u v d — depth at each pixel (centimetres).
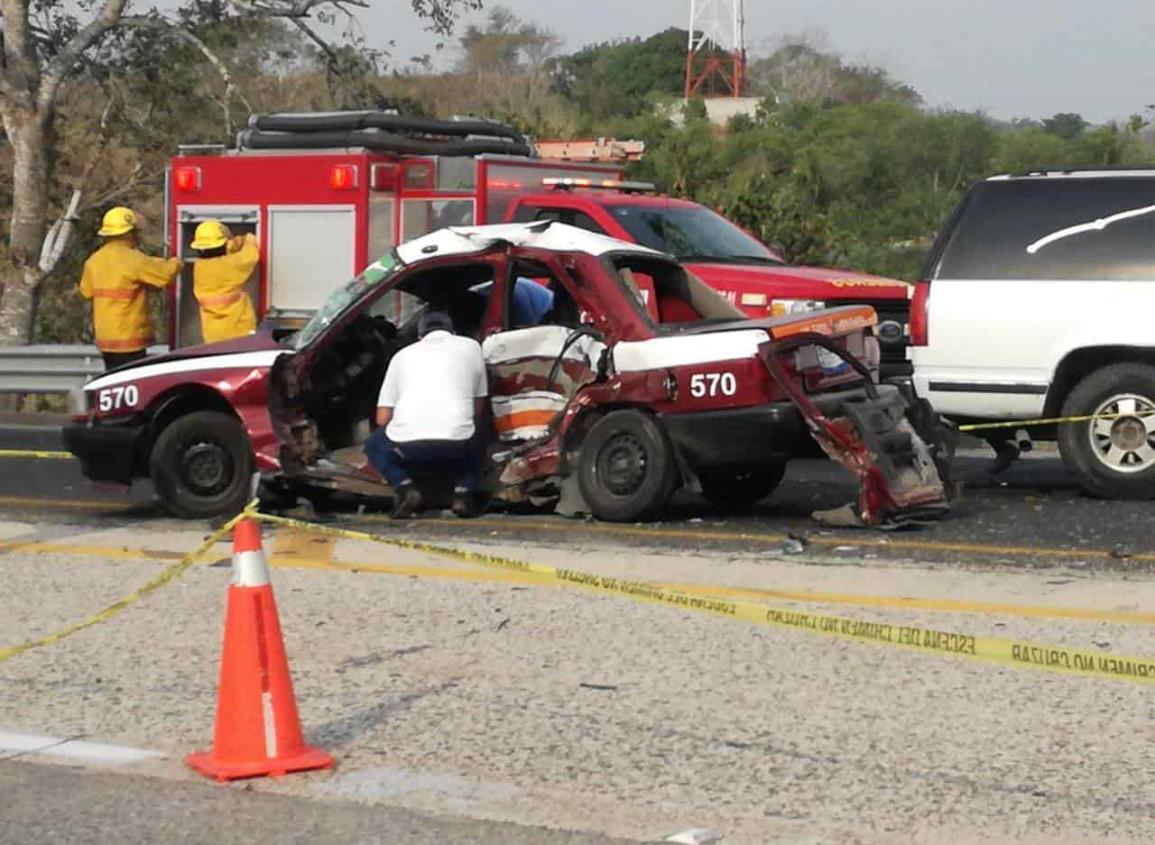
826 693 870
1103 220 1454
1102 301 1438
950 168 5078
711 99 8319
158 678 921
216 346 1493
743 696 868
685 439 1331
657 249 1922
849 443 1288
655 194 2131
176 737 813
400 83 4350
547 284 1497
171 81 3738
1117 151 4550
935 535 1291
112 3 3247
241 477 1444
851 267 3328
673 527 1350
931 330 1498
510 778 747
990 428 1506
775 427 1296
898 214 4609
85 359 2488
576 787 734
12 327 3203
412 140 2202
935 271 1502
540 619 1037
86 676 927
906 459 1348
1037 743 785
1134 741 785
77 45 3228
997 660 743
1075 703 845
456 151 2197
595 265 1379
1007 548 1233
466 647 975
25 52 3180
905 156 5072
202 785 740
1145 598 1060
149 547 1311
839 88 9381
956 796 716
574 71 9012
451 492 1420
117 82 3716
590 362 1364
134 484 1695
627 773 752
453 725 826
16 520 1455
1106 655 901
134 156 3844
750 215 2964
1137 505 1423
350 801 718
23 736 818
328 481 1416
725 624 1016
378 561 1225
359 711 852
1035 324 1459
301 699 875
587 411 1369
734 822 690
